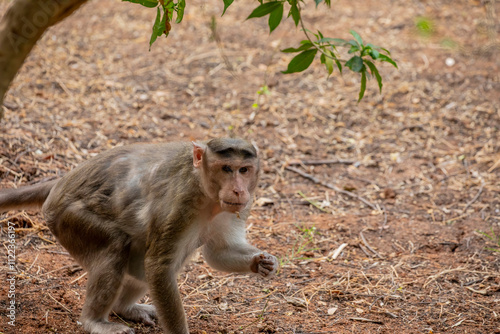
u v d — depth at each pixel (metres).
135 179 6.57
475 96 13.52
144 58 14.30
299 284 8.08
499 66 14.58
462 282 8.18
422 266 8.58
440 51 15.09
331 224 9.62
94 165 6.76
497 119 12.80
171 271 6.15
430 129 12.55
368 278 8.26
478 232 9.38
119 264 6.50
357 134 12.41
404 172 11.29
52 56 13.84
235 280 8.12
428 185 10.87
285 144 11.93
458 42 15.45
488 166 11.38
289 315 7.35
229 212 6.15
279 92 13.52
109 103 12.41
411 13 16.78
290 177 11.00
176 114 12.39
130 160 6.71
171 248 6.13
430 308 7.58
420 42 15.41
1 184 9.08
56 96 12.34
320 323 7.19
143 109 12.39
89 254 6.64
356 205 10.27
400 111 13.11
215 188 5.95
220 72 13.99
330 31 15.67
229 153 5.90
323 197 10.45
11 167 9.52
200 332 6.85
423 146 12.07
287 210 10.02
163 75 13.72
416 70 14.38
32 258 7.95
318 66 14.55
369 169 11.41
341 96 13.48
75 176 6.80
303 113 12.88
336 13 16.69
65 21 15.56
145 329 7.04
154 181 6.42
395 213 10.03
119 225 6.51
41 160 9.99
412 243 9.17
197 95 13.13
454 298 7.81
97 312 6.45
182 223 6.11
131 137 11.34
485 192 10.60
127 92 12.93
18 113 11.31
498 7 17.23
